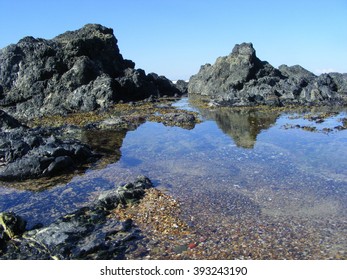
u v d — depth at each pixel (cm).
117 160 2416
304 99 5103
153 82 7206
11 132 2684
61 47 6047
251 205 1609
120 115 4281
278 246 1227
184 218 1475
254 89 5503
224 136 3052
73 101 5031
